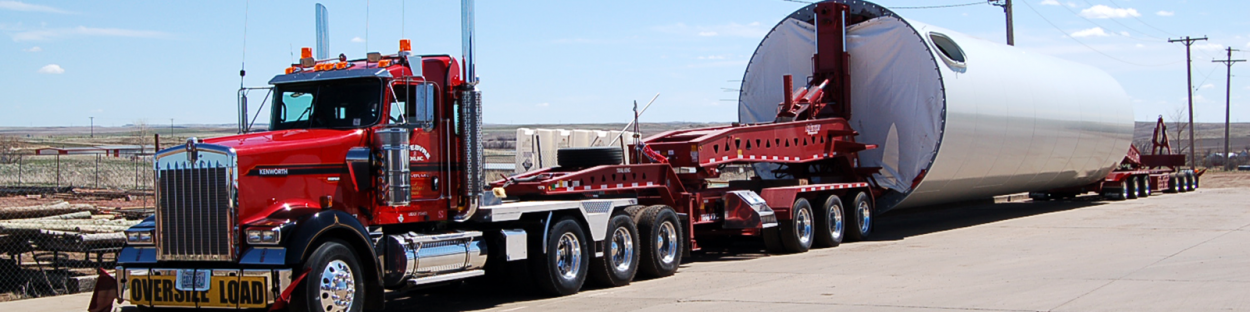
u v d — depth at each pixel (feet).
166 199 28.17
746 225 49.93
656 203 46.39
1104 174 94.43
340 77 31.53
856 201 58.49
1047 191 100.83
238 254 27.17
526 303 35.22
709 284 39.24
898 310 30.63
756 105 66.28
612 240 39.11
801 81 63.93
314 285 27.35
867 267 43.98
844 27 61.57
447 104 33.40
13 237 43.91
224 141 28.30
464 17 33.14
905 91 59.98
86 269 44.78
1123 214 78.84
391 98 31.42
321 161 29.53
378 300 30.07
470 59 33.19
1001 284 36.50
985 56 66.33
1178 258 44.96
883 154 61.11
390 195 30.35
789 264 46.52
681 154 48.06
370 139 30.94
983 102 62.69
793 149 55.72
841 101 61.16
